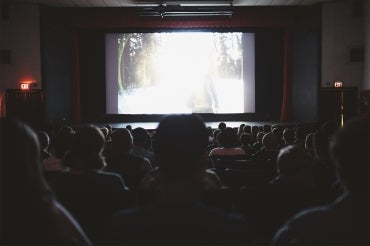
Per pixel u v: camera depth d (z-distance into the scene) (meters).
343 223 1.47
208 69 19.53
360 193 1.45
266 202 2.75
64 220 1.55
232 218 1.48
